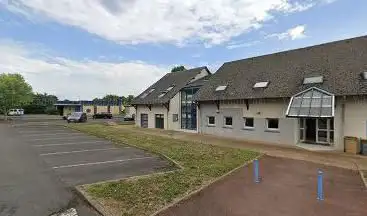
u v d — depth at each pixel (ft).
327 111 50.93
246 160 44.16
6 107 178.19
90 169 39.22
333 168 39.50
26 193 28.73
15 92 175.42
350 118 51.80
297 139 59.77
